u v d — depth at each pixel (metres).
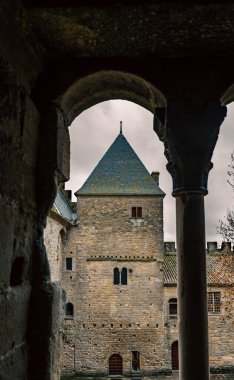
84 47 4.63
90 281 30.12
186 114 4.86
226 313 30.02
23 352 4.14
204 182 4.89
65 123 5.38
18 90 4.15
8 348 3.70
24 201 4.22
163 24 4.13
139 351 29.41
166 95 4.89
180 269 4.87
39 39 4.42
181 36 4.39
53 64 4.95
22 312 4.14
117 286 30.12
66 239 30.59
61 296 5.09
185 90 4.89
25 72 4.50
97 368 28.92
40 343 4.35
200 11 3.89
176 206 5.05
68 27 4.19
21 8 3.80
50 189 4.70
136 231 30.95
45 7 3.83
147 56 4.86
